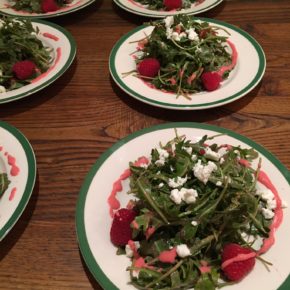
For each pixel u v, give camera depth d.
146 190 0.67
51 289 0.67
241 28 1.28
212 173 0.68
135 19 1.36
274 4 1.37
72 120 1.00
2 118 1.02
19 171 0.81
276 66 1.11
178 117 0.98
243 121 0.96
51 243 0.74
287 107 0.98
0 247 0.73
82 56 1.21
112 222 0.69
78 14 1.41
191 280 0.62
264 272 0.63
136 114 1.00
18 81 1.09
